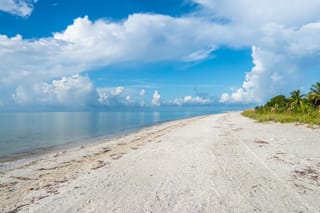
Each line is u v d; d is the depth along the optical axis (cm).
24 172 968
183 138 1744
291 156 1030
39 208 570
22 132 2936
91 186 716
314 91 3972
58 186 736
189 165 922
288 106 4606
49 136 2480
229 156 1062
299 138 1566
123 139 2003
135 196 625
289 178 738
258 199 586
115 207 561
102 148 1538
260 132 1964
